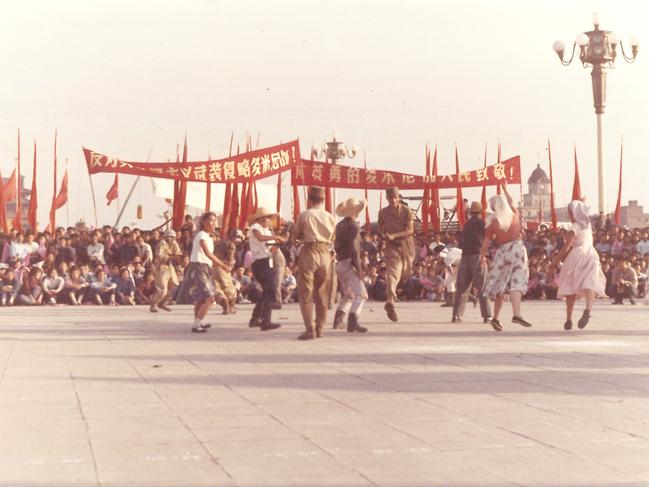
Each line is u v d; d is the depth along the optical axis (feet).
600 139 109.19
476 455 16.26
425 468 15.26
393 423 19.47
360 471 15.08
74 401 22.79
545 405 21.67
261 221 46.52
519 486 14.03
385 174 101.96
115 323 52.21
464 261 50.08
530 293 87.81
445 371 28.12
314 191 40.57
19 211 109.50
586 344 36.60
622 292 77.10
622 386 24.71
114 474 15.06
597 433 18.25
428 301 85.81
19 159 109.40
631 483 14.17
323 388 24.76
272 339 40.50
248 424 19.49
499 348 35.04
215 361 31.58
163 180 110.73
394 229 48.57
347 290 44.52
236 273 83.51
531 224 146.10
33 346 37.52
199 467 15.49
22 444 17.54
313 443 17.43
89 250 85.51
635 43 109.40
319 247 40.27
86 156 87.51
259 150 92.22
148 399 23.06
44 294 80.48
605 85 109.40
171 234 66.08
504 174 104.53
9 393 24.16
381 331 44.09
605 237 95.86
